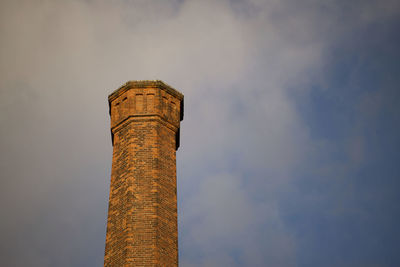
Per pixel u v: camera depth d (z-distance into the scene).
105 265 26.17
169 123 30.03
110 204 27.86
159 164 28.33
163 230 26.67
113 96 30.89
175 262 26.36
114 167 28.86
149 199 27.17
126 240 26.08
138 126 29.36
